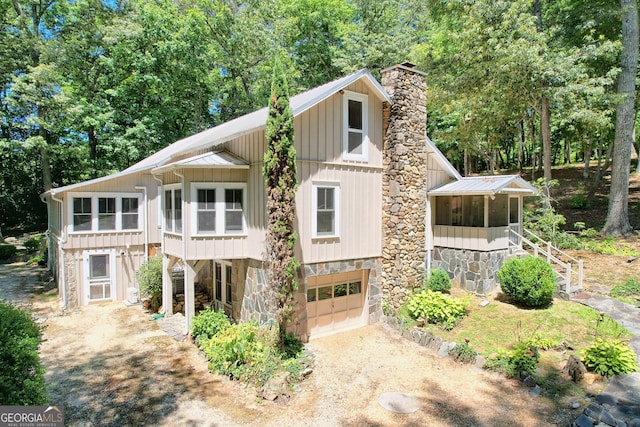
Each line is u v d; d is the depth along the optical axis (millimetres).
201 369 8672
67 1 22344
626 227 16078
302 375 8188
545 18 18406
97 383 8000
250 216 10562
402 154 11117
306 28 26625
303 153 9586
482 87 16406
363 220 11023
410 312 10844
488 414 6719
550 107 16328
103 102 22969
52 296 14789
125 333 10945
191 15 22859
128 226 14641
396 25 26000
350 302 11234
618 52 15930
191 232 10328
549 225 15625
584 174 25250
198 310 12836
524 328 9516
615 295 11273
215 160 10391
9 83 21688
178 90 24438
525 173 29375
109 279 14289
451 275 12859
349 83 9969
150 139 22562
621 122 15867
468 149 22750
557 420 6426
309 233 9797
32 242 23750
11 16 21797
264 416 6840
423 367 8602
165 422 6621
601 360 7570
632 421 5910
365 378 8195
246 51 25516
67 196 13422
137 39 21875
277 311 8625
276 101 8367
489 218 11891
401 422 6613
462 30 16484
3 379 4809
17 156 26547
